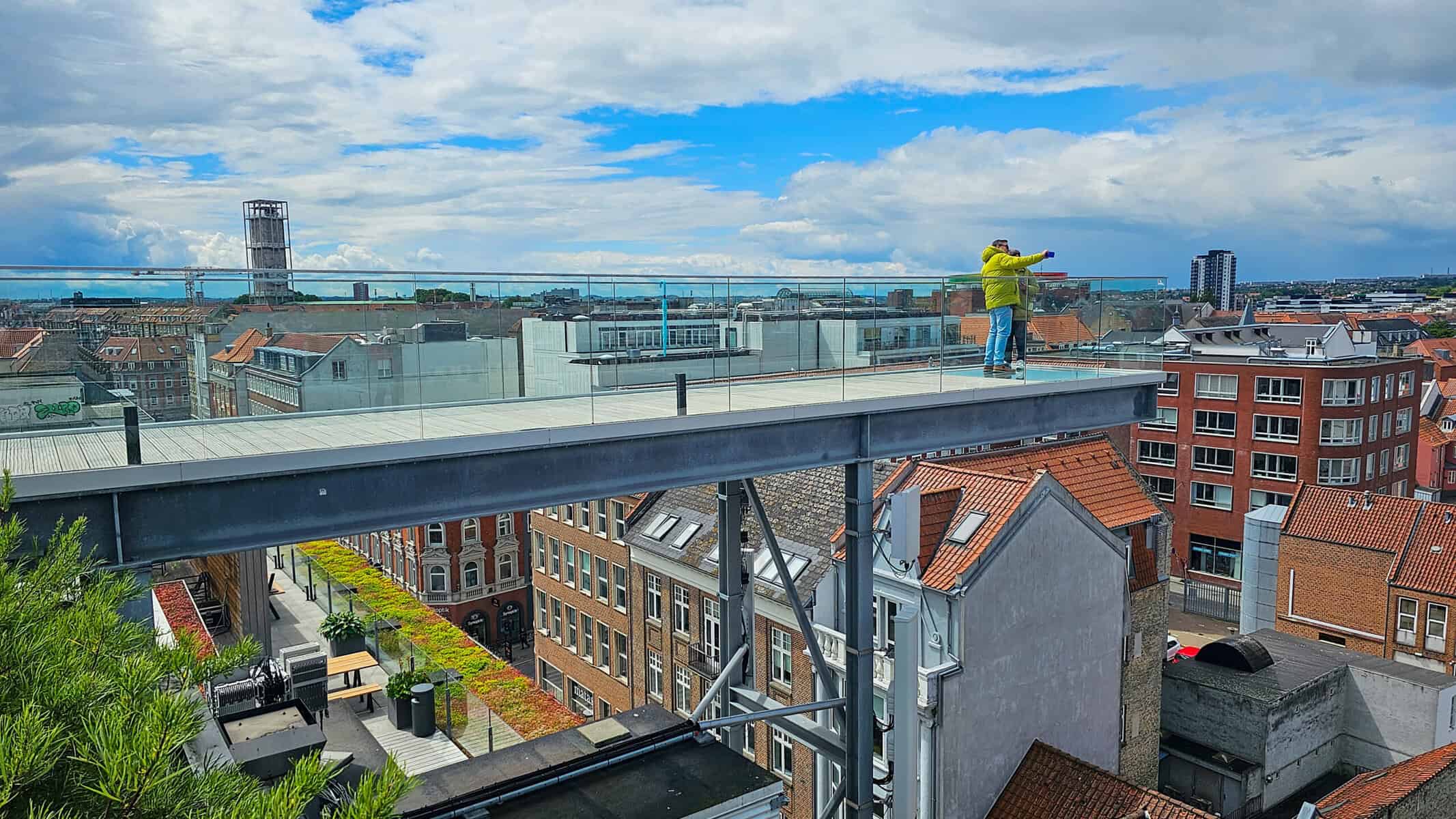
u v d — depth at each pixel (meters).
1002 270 14.24
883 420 12.23
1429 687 26.08
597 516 34.72
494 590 55.47
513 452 9.30
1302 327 56.97
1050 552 20.64
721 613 14.96
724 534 14.85
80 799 4.41
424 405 9.59
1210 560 52.09
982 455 24.52
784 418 10.91
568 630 38.06
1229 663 28.05
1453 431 73.75
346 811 4.36
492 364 10.01
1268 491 49.62
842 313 12.99
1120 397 15.51
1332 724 27.52
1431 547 33.56
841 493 24.94
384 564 58.12
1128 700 23.84
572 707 37.97
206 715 5.88
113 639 5.66
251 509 8.02
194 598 29.70
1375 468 50.06
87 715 4.74
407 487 8.75
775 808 11.07
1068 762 19.66
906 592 19.94
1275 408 49.06
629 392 11.03
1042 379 14.58
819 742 13.24
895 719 12.43
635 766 11.46
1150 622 24.34
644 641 31.30
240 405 8.55
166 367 8.17
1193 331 57.28
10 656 5.08
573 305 10.55
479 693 23.52
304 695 22.72
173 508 7.68
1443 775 20.94
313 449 7.98
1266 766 25.48
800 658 22.48
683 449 10.48
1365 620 34.88
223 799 4.72
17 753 3.85
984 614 19.28
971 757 19.27
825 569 22.45
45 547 7.16
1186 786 26.34
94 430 7.82
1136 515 24.27
